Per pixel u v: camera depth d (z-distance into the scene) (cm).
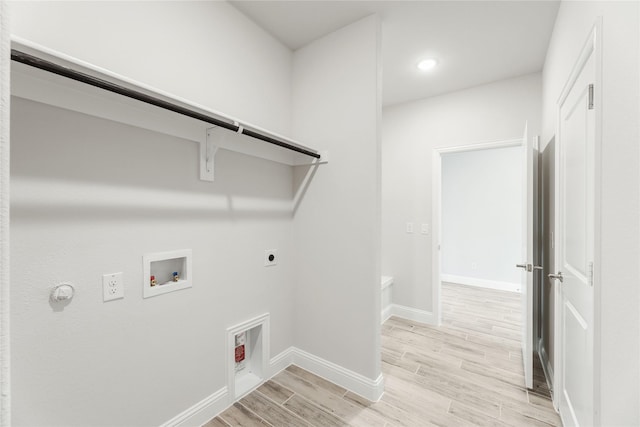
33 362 105
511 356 240
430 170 317
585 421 120
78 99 110
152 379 140
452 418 168
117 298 126
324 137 207
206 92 164
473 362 231
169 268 150
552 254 195
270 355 207
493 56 237
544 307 228
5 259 26
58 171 109
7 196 26
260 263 198
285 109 220
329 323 206
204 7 163
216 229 169
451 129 304
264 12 186
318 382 203
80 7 116
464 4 178
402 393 191
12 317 101
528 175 196
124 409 130
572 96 142
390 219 343
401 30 204
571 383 144
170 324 147
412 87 294
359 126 191
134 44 133
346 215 197
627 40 83
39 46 87
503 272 457
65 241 111
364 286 189
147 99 109
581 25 126
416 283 325
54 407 110
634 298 80
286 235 220
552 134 197
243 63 186
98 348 121
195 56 158
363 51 189
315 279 213
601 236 97
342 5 179
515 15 187
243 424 162
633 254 81
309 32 205
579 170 130
